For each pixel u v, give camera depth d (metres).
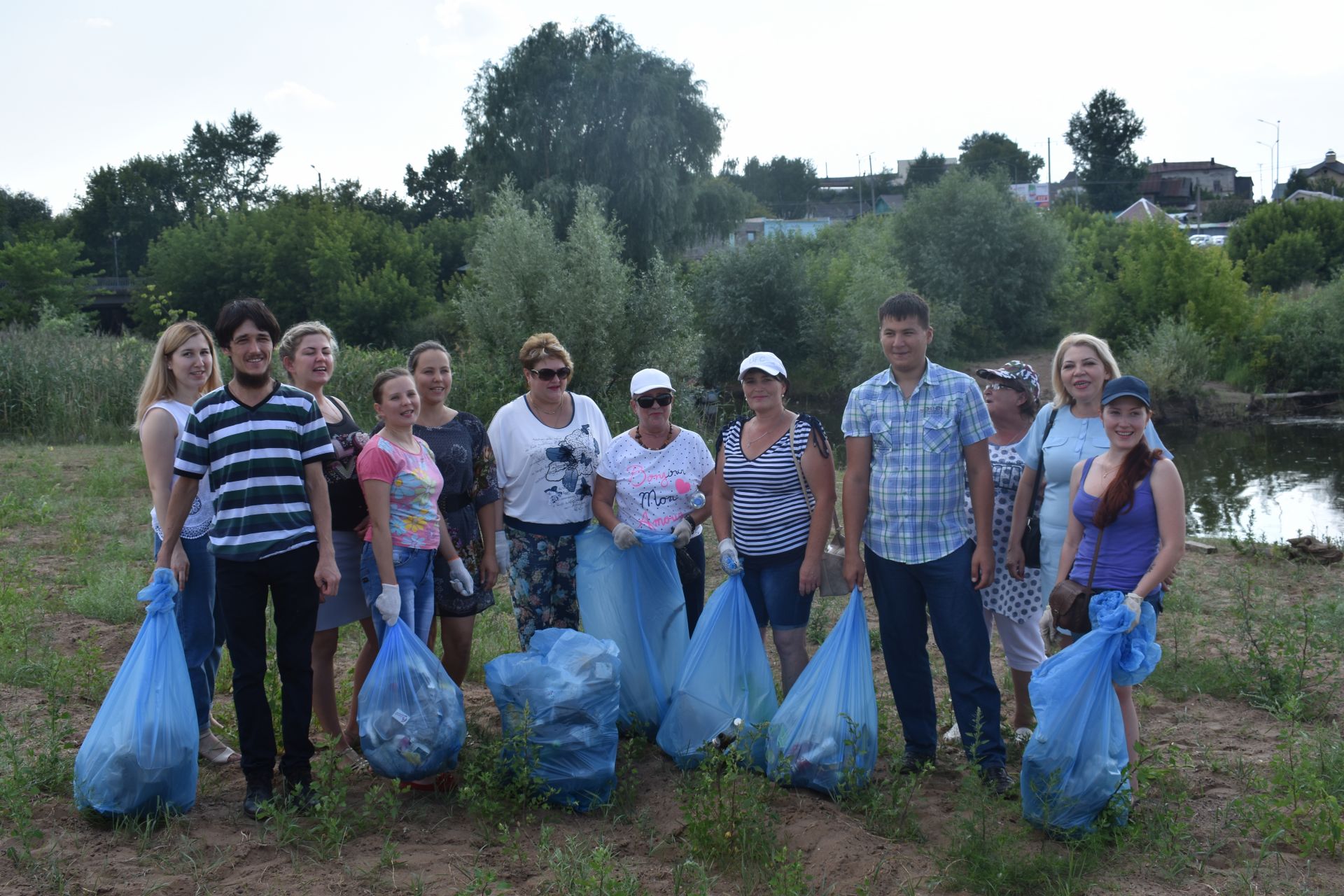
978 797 3.78
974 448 4.17
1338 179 99.31
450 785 4.06
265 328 3.73
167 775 3.59
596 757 4.00
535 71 34.47
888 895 3.31
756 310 33.72
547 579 4.78
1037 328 35.69
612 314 19.05
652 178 34.03
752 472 4.45
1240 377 27.59
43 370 15.64
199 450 3.72
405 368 4.60
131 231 77.25
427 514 4.16
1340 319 27.11
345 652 5.99
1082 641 3.64
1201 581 7.83
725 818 3.62
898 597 4.27
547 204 33.41
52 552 8.32
